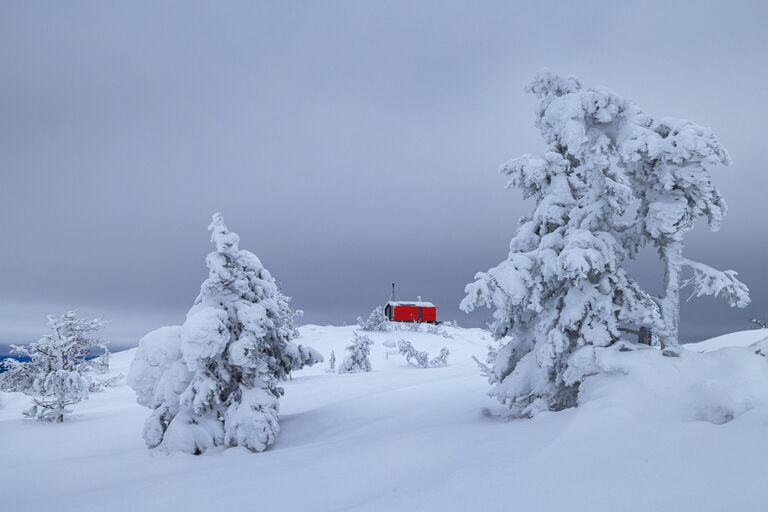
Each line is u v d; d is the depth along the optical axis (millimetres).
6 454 21844
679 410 9016
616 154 13328
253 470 10617
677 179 11734
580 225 13336
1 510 10477
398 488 7816
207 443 17578
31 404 38094
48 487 14703
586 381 11328
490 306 14031
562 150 15062
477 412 16984
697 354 10328
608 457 7285
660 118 12406
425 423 16969
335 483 8625
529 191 15938
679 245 12219
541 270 13086
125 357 77250
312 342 75188
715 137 11445
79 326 31812
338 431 18828
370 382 33625
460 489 7125
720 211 11680
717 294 11445
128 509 8922
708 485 5859
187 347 17500
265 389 18938
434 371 38469
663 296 12281
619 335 12180
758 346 9867
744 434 7062
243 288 19547
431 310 96500
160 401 18547
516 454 8195
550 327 13164
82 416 31594
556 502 6199
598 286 12820
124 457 17438
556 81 14719
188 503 8688
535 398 13570
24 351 30516
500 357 15289
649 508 5656
